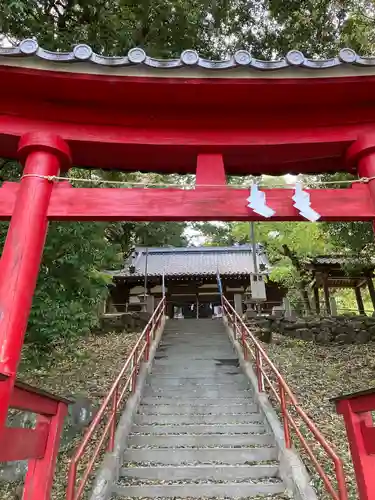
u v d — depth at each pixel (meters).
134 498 4.26
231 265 18.38
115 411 5.06
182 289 17.83
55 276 6.12
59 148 3.00
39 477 2.72
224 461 5.00
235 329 10.48
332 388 7.71
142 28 7.68
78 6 7.04
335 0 7.73
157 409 6.48
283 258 16.89
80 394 6.86
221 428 5.80
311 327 11.80
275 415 5.88
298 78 2.81
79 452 3.45
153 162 3.42
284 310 13.12
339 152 3.27
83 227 6.08
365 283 17.45
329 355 10.13
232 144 3.15
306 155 3.30
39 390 2.55
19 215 2.74
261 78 2.82
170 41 8.03
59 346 9.09
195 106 3.06
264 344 11.02
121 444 5.09
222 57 8.94
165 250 20.56
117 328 12.53
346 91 2.92
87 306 6.81
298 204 2.91
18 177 6.24
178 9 7.43
